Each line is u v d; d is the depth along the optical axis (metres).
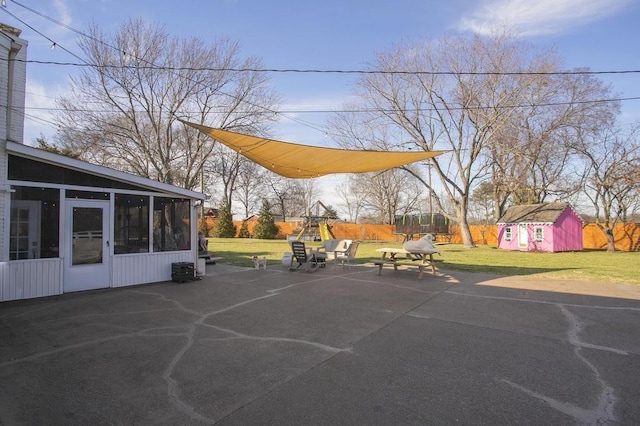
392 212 48.00
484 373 3.62
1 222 6.67
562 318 5.67
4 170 6.72
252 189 54.78
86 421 2.77
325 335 4.84
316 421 2.74
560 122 22.75
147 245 8.86
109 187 8.20
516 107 20.73
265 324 5.38
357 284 8.77
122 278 8.37
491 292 7.75
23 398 3.13
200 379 3.49
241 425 2.69
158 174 23.02
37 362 3.92
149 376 3.56
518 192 30.91
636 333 4.91
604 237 26.38
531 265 13.15
